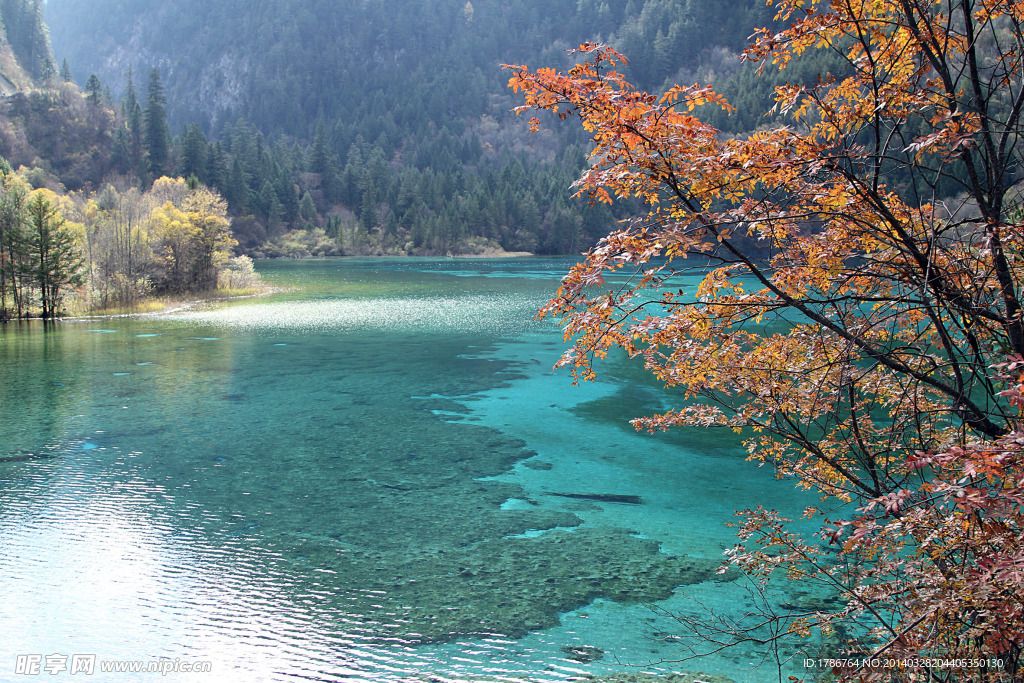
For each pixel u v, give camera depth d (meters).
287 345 32.03
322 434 17.78
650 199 5.28
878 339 5.66
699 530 12.04
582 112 5.06
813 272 5.52
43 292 43.09
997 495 3.85
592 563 10.77
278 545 11.31
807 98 5.09
